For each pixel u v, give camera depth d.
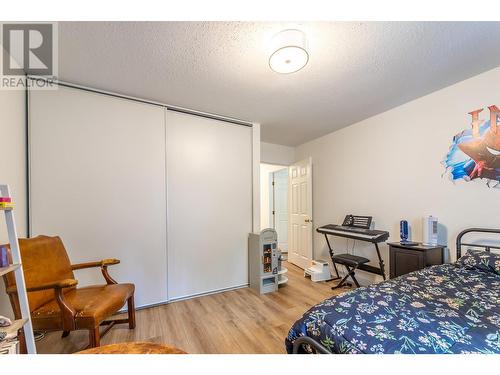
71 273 1.85
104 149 2.26
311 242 3.74
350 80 2.12
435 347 0.87
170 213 2.59
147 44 1.61
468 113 2.12
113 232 2.28
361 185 3.19
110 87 2.22
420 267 2.12
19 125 1.87
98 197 2.22
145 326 2.03
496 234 1.96
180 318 2.18
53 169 2.05
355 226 3.02
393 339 0.92
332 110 2.83
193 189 2.75
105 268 1.97
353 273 2.94
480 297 1.30
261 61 1.82
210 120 2.90
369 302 1.24
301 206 4.11
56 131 2.07
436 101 2.36
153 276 2.46
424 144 2.46
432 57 1.79
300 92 2.35
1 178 1.65
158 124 2.54
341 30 1.48
